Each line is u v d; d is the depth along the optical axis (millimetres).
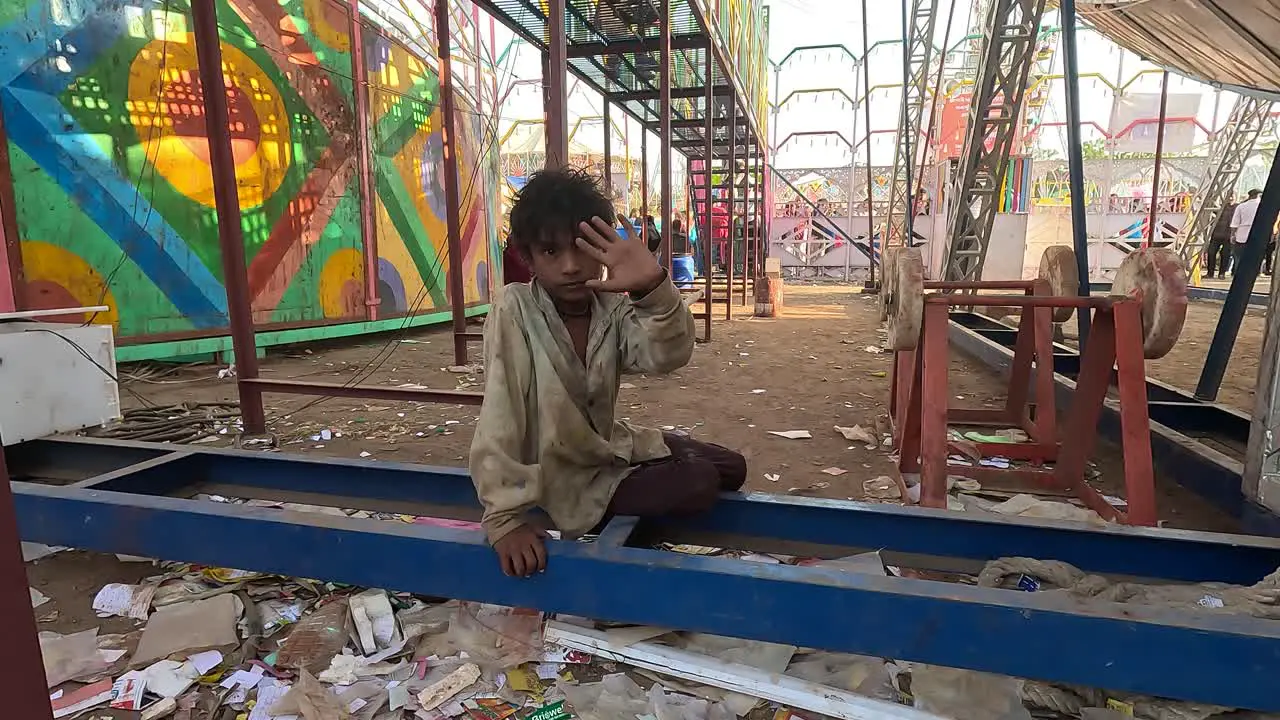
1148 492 2482
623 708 1669
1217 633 1326
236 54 6648
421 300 8648
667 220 7328
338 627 1995
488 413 1665
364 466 2467
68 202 5680
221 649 1919
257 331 6922
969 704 1649
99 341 3561
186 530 1951
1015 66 9156
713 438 4039
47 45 5523
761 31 15477
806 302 13773
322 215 7527
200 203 6465
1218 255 16641
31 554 2480
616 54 7879
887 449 3811
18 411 3086
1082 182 4484
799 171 25281
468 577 1754
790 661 1859
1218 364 4062
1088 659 1394
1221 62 5949
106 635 2016
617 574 1635
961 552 1987
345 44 7742
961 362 6566
